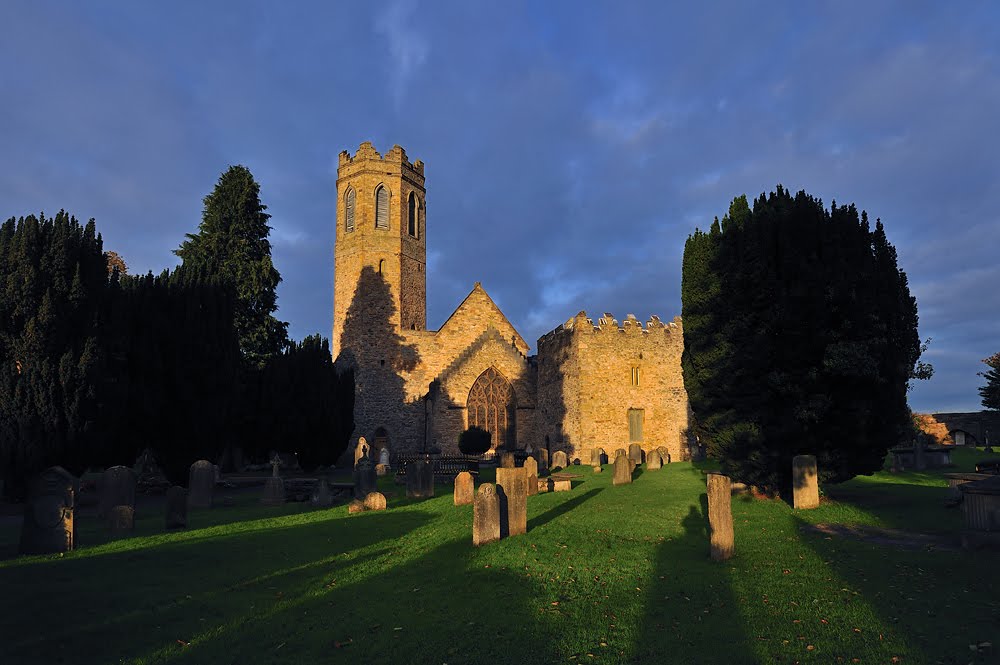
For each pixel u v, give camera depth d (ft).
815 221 55.72
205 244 145.89
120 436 77.66
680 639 24.98
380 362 155.74
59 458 69.46
